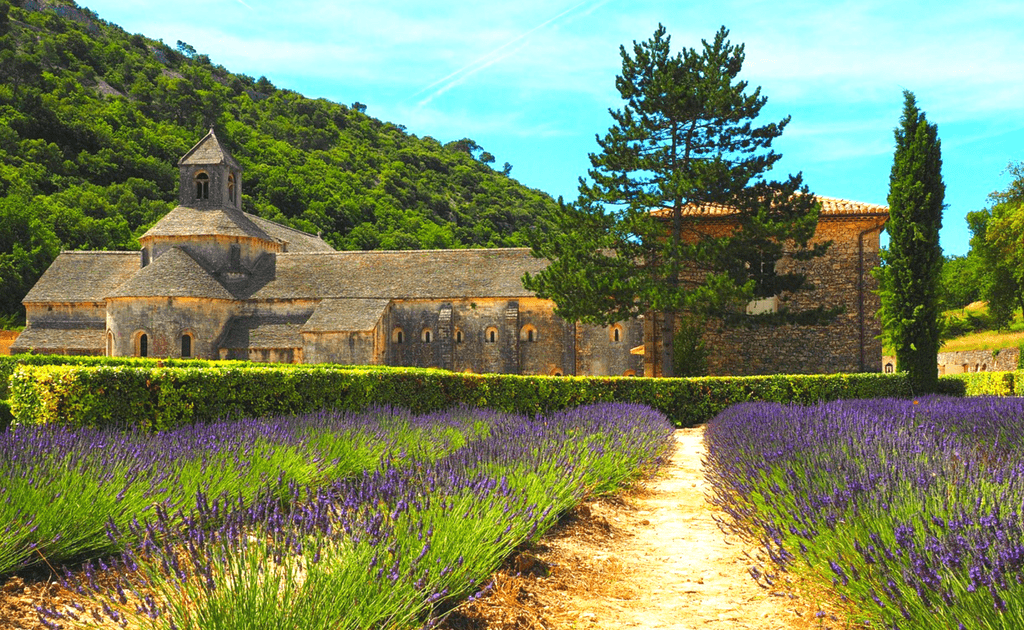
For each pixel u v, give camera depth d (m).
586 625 5.75
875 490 6.36
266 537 5.09
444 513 6.20
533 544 7.51
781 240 32.31
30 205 83.06
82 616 4.89
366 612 4.58
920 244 30.47
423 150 172.88
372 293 49.50
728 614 6.04
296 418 13.66
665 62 35.16
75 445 8.21
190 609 4.50
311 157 139.62
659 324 37.53
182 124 143.88
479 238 127.75
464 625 5.35
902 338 30.17
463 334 48.53
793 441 9.93
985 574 4.34
